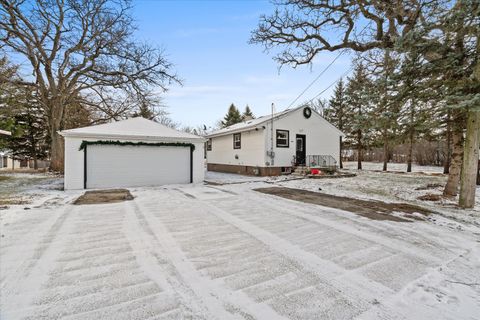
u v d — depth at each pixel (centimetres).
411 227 480
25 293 236
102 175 964
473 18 472
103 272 282
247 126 1537
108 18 1481
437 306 229
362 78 854
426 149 2456
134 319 201
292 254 344
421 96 595
